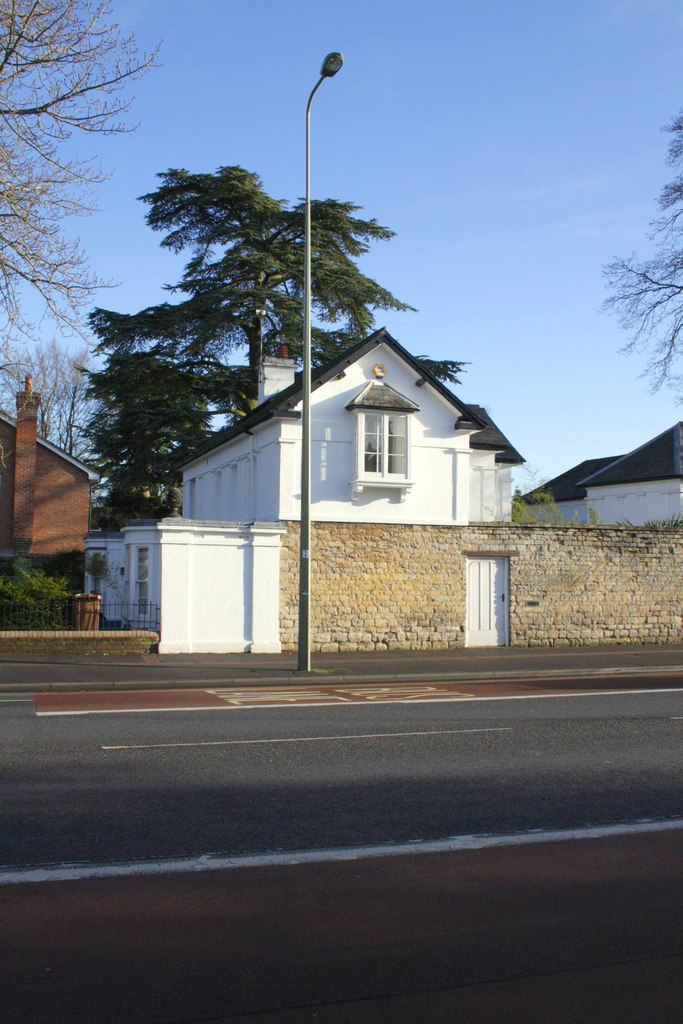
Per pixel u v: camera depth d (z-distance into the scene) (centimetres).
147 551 2117
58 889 587
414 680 1802
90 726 1177
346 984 453
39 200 1662
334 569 2175
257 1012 424
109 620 2312
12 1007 427
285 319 3619
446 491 2300
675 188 3212
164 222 3831
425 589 2258
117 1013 422
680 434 4197
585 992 446
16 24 1588
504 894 584
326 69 1702
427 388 2302
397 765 954
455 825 738
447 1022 415
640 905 566
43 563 3134
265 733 1135
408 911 554
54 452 3569
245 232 3672
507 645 2338
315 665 1909
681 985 455
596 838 709
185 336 3669
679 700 1490
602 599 2438
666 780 900
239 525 2084
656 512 4122
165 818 746
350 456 2217
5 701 1433
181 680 1656
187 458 3453
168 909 554
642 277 3275
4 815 749
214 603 2056
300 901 569
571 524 2425
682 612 2528
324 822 742
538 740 1104
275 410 2145
